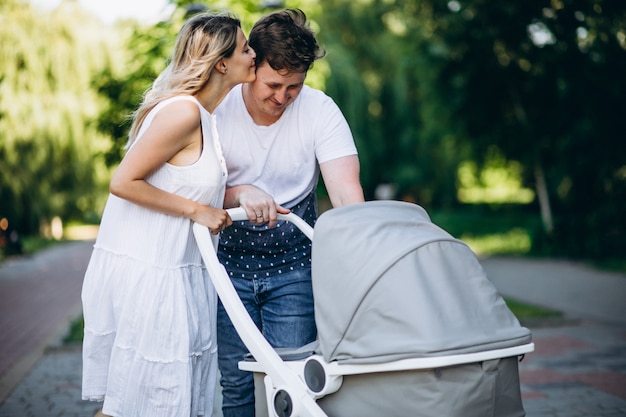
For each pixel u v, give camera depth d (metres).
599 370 6.55
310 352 2.77
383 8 24.98
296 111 3.33
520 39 17.08
